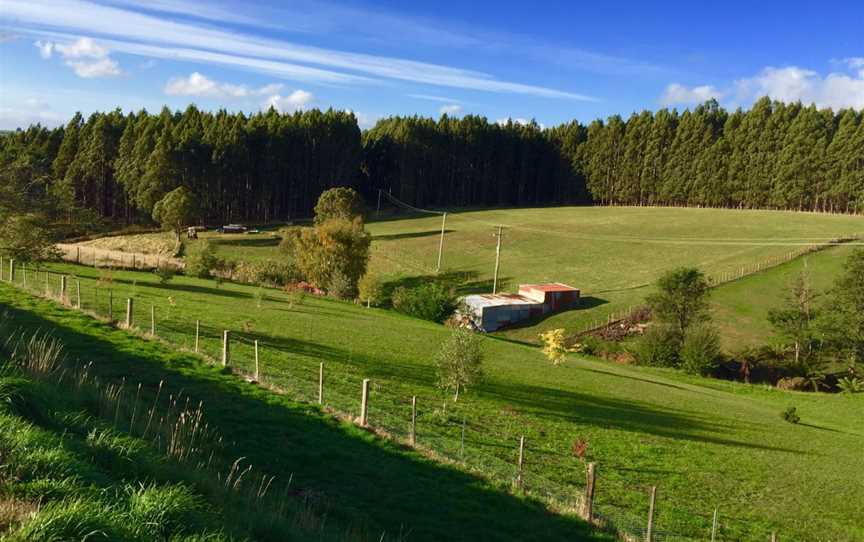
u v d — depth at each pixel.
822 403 55.03
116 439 10.34
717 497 23.44
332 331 44.62
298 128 163.12
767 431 37.66
